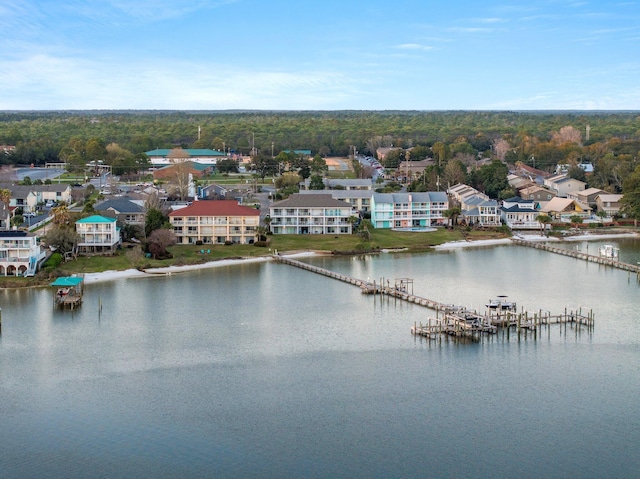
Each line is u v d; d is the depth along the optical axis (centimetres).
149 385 10281
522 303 14312
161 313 13538
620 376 10575
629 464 8294
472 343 11962
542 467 8231
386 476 8050
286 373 10712
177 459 8350
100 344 11856
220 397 9900
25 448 8562
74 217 18750
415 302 14288
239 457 8406
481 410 9525
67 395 9925
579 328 12712
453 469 8194
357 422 9212
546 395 9956
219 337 12238
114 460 8319
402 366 10962
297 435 8894
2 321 12925
